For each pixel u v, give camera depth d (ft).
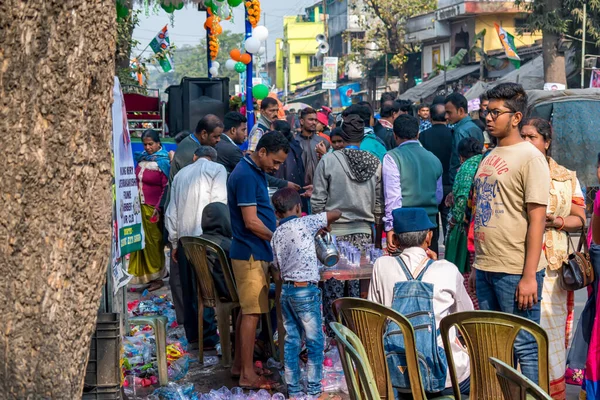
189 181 28.07
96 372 16.33
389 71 187.11
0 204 10.12
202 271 24.72
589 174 54.29
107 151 10.62
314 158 36.14
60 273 10.30
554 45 99.50
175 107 53.93
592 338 19.33
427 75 163.73
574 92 55.11
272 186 31.68
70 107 10.07
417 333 17.21
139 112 57.47
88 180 10.37
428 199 28.07
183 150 32.04
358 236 26.78
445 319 15.74
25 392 10.39
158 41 78.02
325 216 22.15
